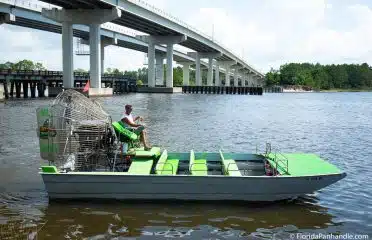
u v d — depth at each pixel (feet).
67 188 36.04
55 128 37.01
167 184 35.63
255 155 43.21
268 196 35.99
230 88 379.55
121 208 34.83
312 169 37.40
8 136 72.84
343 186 42.63
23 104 151.12
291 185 35.55
